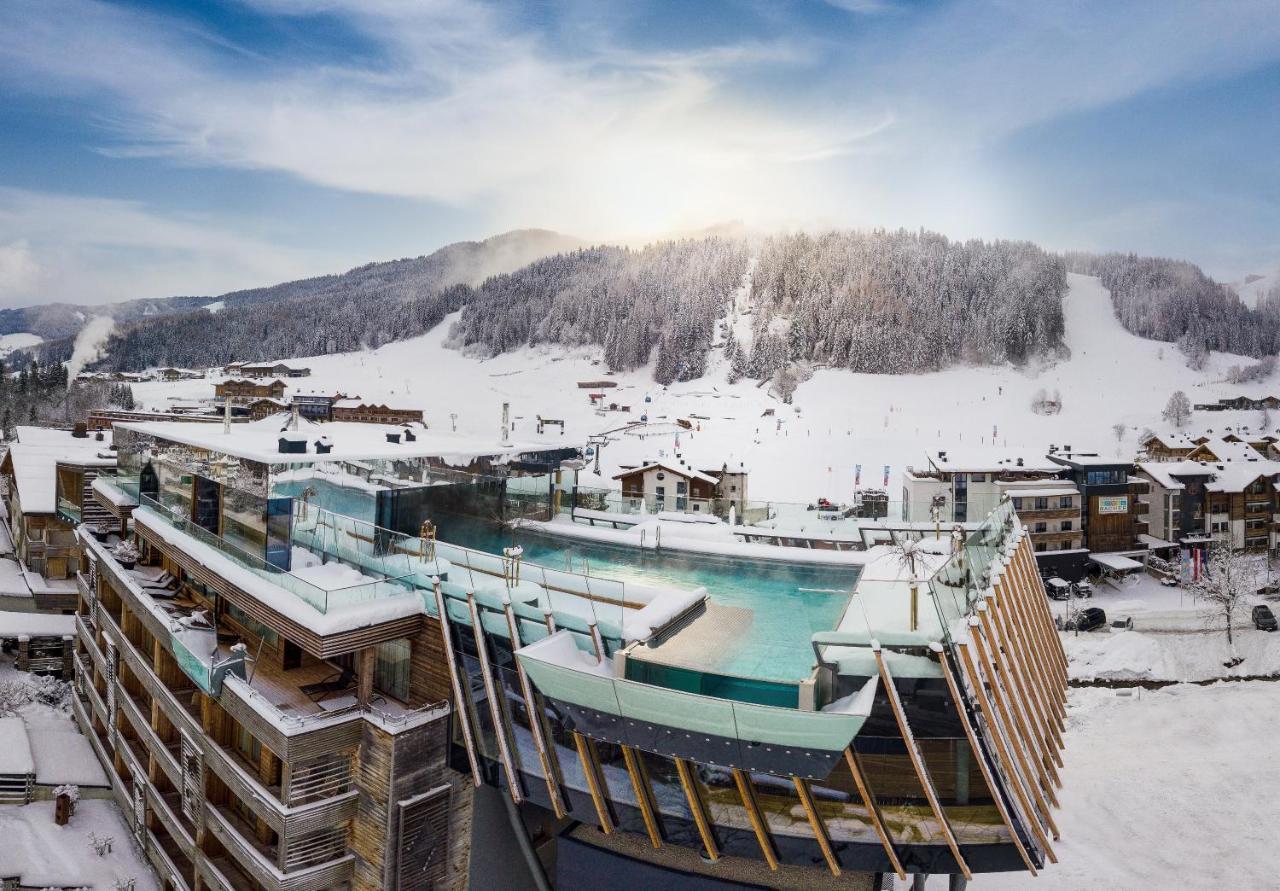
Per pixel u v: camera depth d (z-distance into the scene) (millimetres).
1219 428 194500
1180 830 41906
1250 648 63656
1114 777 47250
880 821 16406
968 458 88812
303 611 20891
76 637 43062
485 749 20547
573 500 35500
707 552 29234
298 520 24734
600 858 22016
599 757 18875
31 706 42250
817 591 24875
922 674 16000
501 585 20453
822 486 125188
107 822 33156
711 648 19875
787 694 16594
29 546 50219
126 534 39031
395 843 20531
